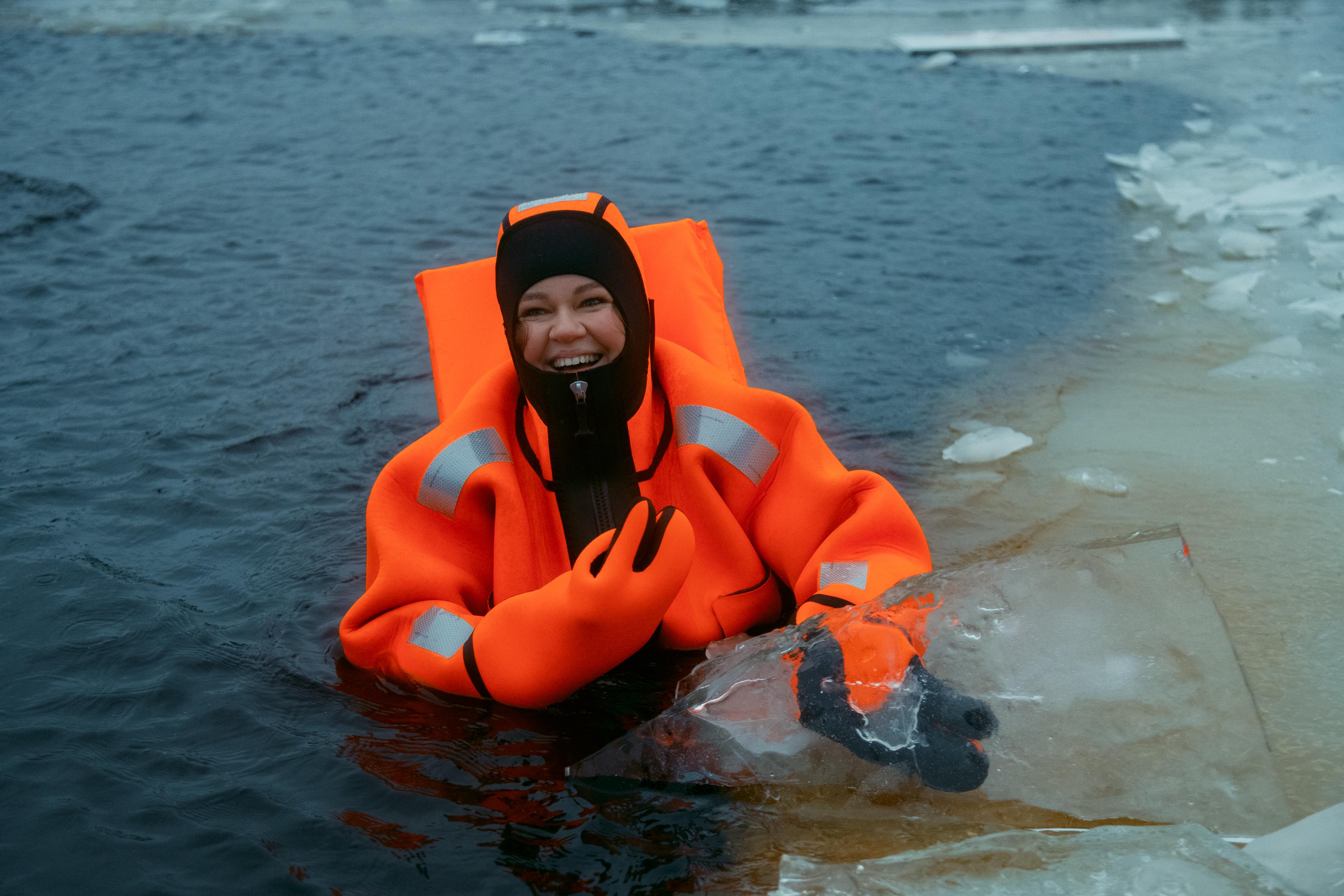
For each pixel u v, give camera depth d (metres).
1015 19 15.77
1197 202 7.77
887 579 2.95
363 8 16.94
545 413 3.14
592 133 9.73
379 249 7.18
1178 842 2.26
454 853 2.45
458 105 10.80
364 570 3.74
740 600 3.20
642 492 3.21
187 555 3.84
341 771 2.74
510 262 3.09
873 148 9.29
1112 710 2.52
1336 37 14.07
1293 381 5.03
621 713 2.93
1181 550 2.73
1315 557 3.57
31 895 2.36
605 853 2.44
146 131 10.03
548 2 17.55
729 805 2.55
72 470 4.43
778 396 3.25
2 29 14.93
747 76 11.98
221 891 2.36
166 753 2.83
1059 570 2.73
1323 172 8.18
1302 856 2.23
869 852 2.40
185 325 6.03
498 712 2.94
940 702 2.52
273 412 5.00
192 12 16.45
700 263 3.77
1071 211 7.80
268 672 3.18
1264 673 2.98
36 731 2.92
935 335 5.80
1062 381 5.20
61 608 3.49
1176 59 12.97
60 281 6.64
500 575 3.13
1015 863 2.23
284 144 9.58
